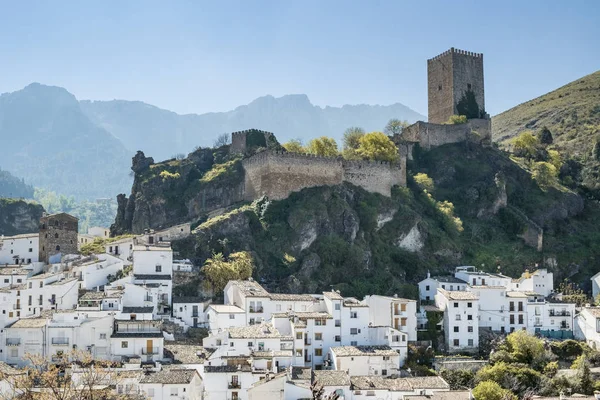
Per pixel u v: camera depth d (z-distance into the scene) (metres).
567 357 189.25
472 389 158.00
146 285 188.12
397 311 188.88
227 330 170.38
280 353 160.62
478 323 199.50
